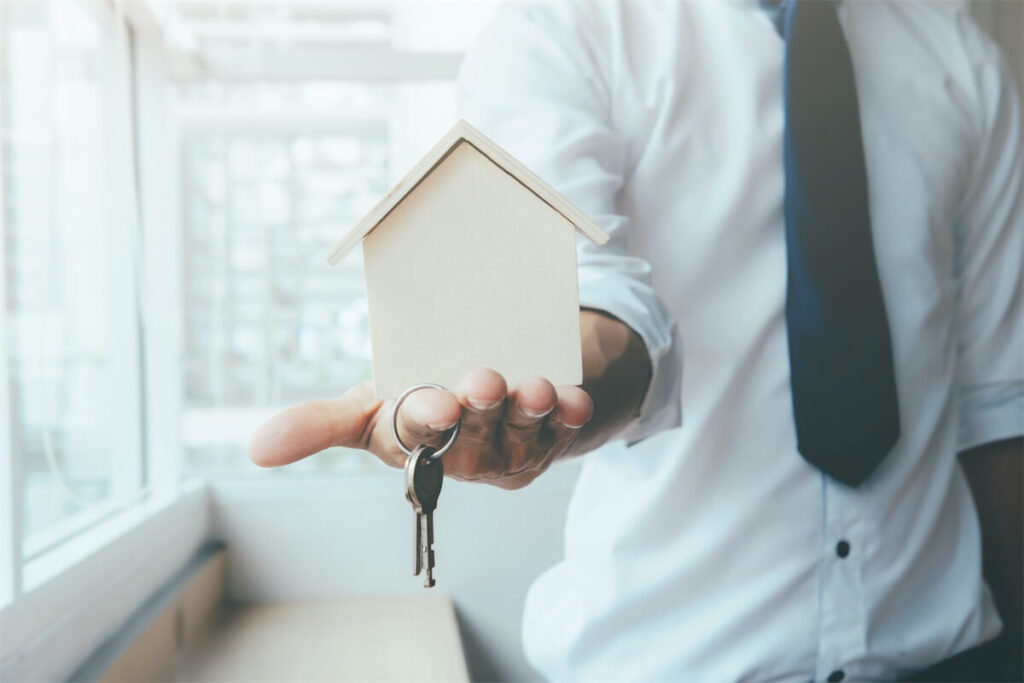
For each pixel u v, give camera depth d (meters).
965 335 0.87
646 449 0.76
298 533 1.72
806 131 0.74
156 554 1.34
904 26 0.88
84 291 1.33
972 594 0.80
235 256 1.91
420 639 1.45
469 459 0.40
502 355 0.47
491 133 0.74
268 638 1.46
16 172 1.03
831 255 0.73
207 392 1.88
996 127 0.87
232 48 1.64
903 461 0.77
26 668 0.86
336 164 1.96
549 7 0.77
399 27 1.86
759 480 0.75
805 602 0.75
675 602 0.76
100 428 1.43
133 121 1.56
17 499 0.86
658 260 0.77
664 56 0.78
